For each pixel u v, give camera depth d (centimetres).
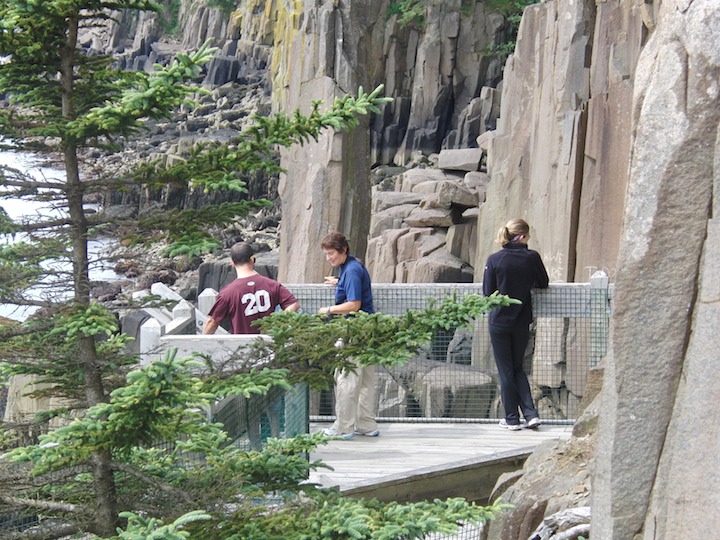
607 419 1636
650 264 1588
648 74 1705
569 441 2691
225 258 14175
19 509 1634
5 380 1712
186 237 1655
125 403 1414
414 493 3120
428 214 10488
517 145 8044
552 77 7181
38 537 1602
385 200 11444
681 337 1565
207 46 1472
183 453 2012
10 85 1702
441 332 4097
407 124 17725
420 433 3728
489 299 1722
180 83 1477
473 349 4219
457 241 9994
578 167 6381
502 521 2467
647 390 1588
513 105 8188
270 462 1797
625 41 6162
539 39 7719
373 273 10269
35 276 1642
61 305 1630
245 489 1692
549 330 4241
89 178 1727
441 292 3791
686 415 1501
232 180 1633
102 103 1709
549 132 7062
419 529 1552
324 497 1730
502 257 3588
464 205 10662
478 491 3231
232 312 2900
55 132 1595
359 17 8594
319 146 7938
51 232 1673
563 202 6469
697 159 1562
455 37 17462
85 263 1673
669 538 1509
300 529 1577
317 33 8594
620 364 1606
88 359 1673
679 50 1600
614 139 6069
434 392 3972
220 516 1625
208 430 1586
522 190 7938
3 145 1661
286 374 1625
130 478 1728
